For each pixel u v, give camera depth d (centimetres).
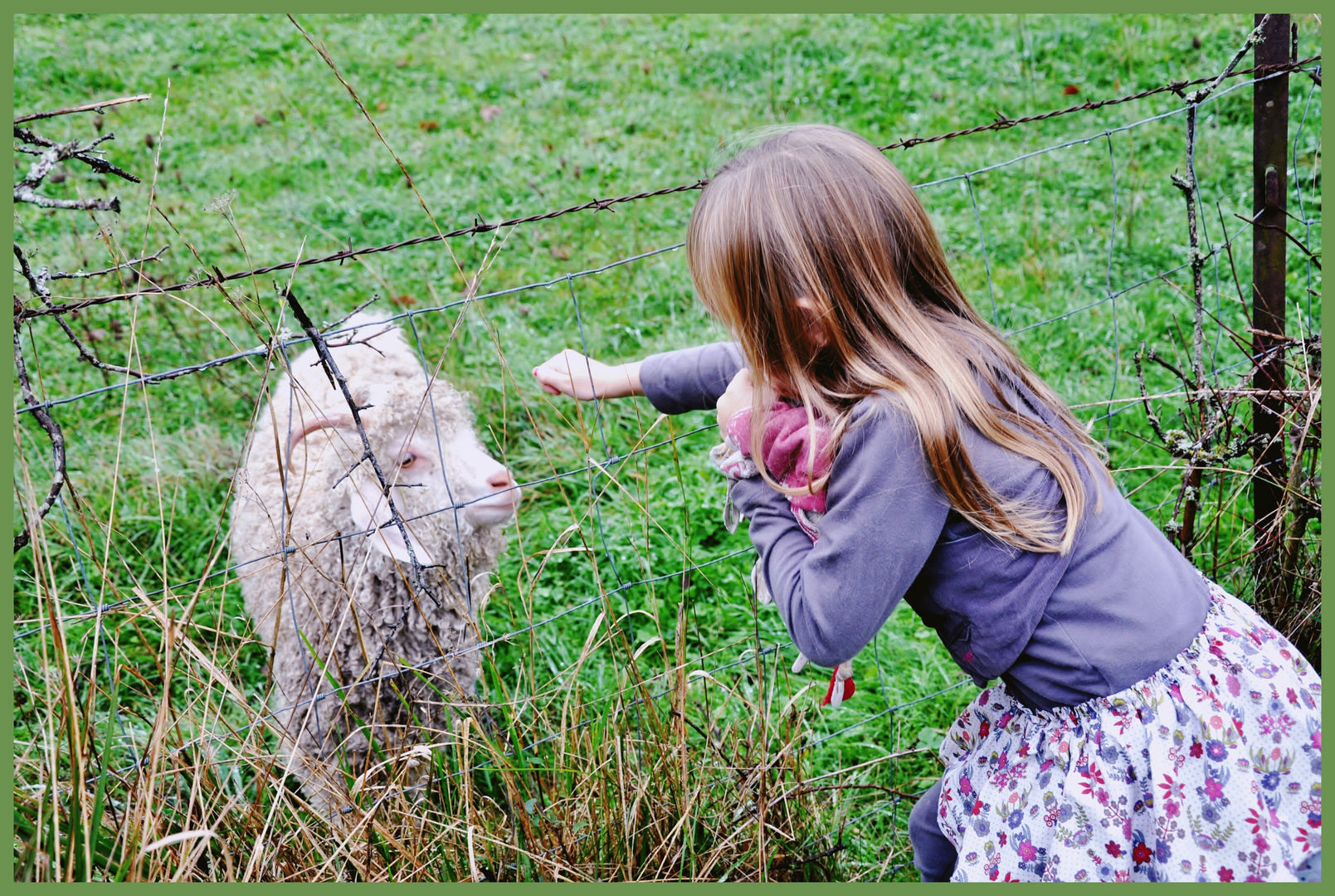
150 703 281
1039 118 246
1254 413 257
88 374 441
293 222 570
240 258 521
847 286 161
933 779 269
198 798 201
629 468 383
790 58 752
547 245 552
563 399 417
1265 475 254
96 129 680
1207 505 298
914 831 213
